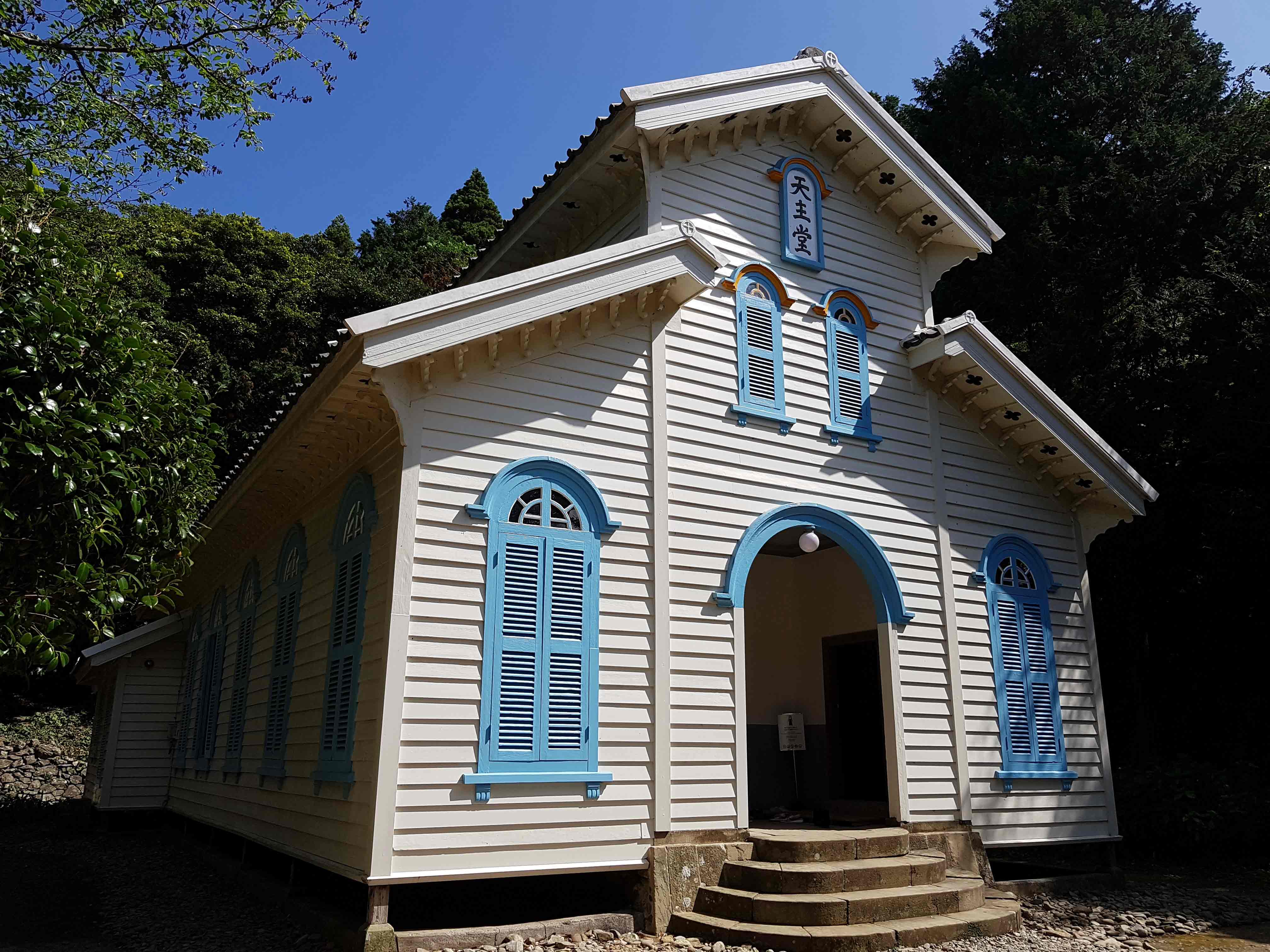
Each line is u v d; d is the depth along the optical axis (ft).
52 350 20.17
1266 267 53.62
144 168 37.27
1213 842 45.62
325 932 26.13
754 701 41.42
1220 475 53.93
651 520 30.19
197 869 41.16
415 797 24.50
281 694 35.37
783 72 35.83
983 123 73.77
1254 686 55.21
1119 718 60.18
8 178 34.65
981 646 36.91
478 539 27.07
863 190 39.65
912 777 33.58
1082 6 74.49
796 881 27.17
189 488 24.21
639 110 32.01
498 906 29.55
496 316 26.91
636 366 31.22
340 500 32.42
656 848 27.55
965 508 38.32
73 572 20.90
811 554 43.14
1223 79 73.56
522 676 26.71
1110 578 57.52
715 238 34.65
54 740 79.61
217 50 34.65
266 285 98.73
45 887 36.65
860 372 37.11
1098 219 65.62
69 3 33.04
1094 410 57.00
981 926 27.27
